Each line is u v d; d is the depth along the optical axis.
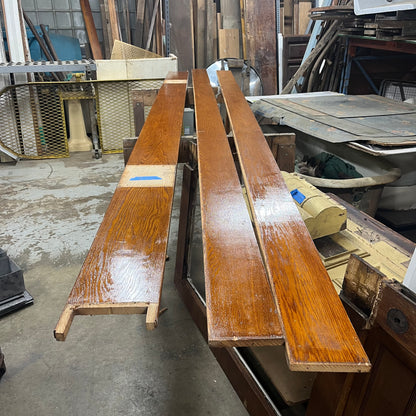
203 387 1.91
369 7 4.15
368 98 4.55
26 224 3.46
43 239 3.21
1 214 3.63
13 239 3.21
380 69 5.84
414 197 3.29
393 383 1.07
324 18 4.84
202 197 1.34
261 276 0.98
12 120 5.02
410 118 3.62
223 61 6.01
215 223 1.19
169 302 2.50
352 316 1.15
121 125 5.42
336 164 3.57
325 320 0.87
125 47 5.33
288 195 1.38
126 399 1.85
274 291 0.95
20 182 4.42
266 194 1.39
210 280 0.96
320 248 2.04
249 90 6.29
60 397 1.85
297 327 0.85
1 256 2.36
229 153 1.74
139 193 1.34
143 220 1.18
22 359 2.06
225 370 1.92
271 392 1.64
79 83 4.88
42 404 1.82
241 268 1.00
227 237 1.13
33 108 5.03
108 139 5.45
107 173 4.70
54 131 5.21
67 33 6.21
